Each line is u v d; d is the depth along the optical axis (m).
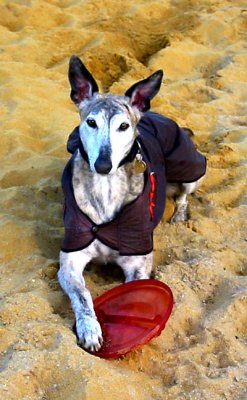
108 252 1.62
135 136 1.59
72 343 1.38
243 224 1.92
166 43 3.13
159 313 1.44
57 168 2.15
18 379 1.31
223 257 1.76
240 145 2.33
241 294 1.57
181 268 1.69
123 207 1.55
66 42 3.08
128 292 1.51
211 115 2.57
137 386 1.33
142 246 1.59
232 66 2.92
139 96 1.64
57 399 1.29
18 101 2.50
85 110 1.62
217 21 3.28
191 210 2.00
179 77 2.90
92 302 1.50
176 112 2.55
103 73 2.90
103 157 1.49
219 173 2.17
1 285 1.65
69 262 1.58
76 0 3.48
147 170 1.61
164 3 3.50
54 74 2.79
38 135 2.37
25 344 1.39
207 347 1.44
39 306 1.52
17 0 3.39
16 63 2.79
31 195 2.00
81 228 1.57
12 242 1.79
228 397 1.32
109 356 1.38
